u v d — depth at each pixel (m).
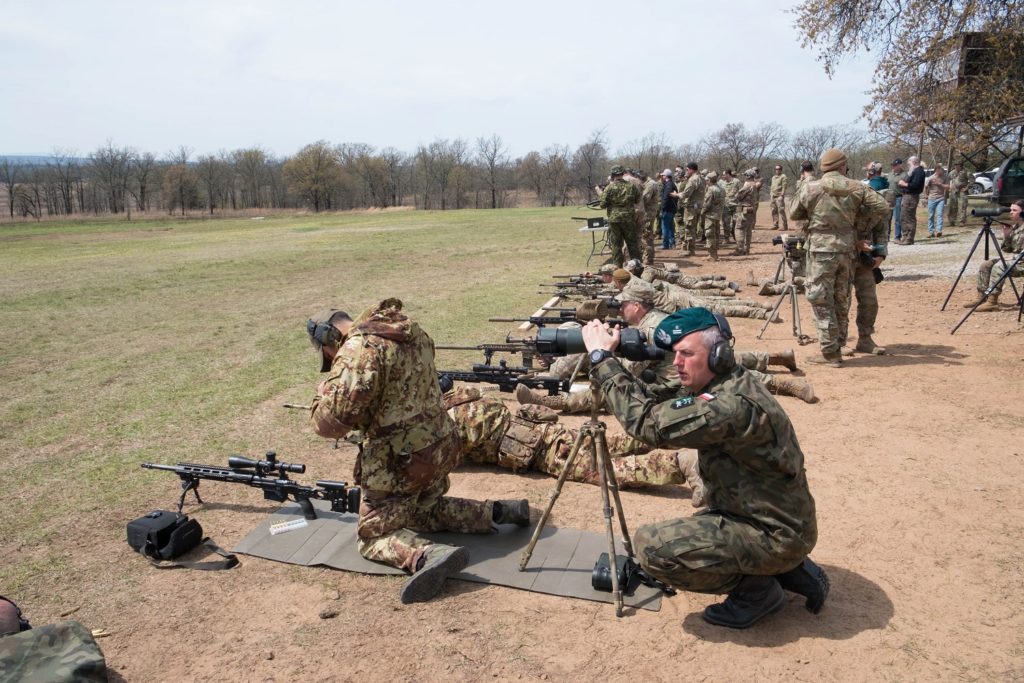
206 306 13.08
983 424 6.22
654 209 14.77
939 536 4.42
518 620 3.67
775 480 3.27
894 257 15.72
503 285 14.48
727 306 10.80
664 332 3.44
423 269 17.55
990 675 3.18
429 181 70.44
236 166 78.38
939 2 17.59
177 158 72.44
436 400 4.21
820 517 4.72
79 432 6.61
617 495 4.00
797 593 3.68
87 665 2.89
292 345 9.94
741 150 67.62
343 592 3.97
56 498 5.25
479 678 3.25
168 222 52.06
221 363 9.02
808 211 7.88
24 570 4.27
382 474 4.08
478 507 4.45
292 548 4.42
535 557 4.23
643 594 3.87
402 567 4.04
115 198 69.44
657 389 4.60
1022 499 4.84
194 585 4.08
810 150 68.62
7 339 10.47
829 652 3.37
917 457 5.61
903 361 8.16
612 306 8.17
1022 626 3.54
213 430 6.62
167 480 5.54
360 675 3.30
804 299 11.89
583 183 68.94
